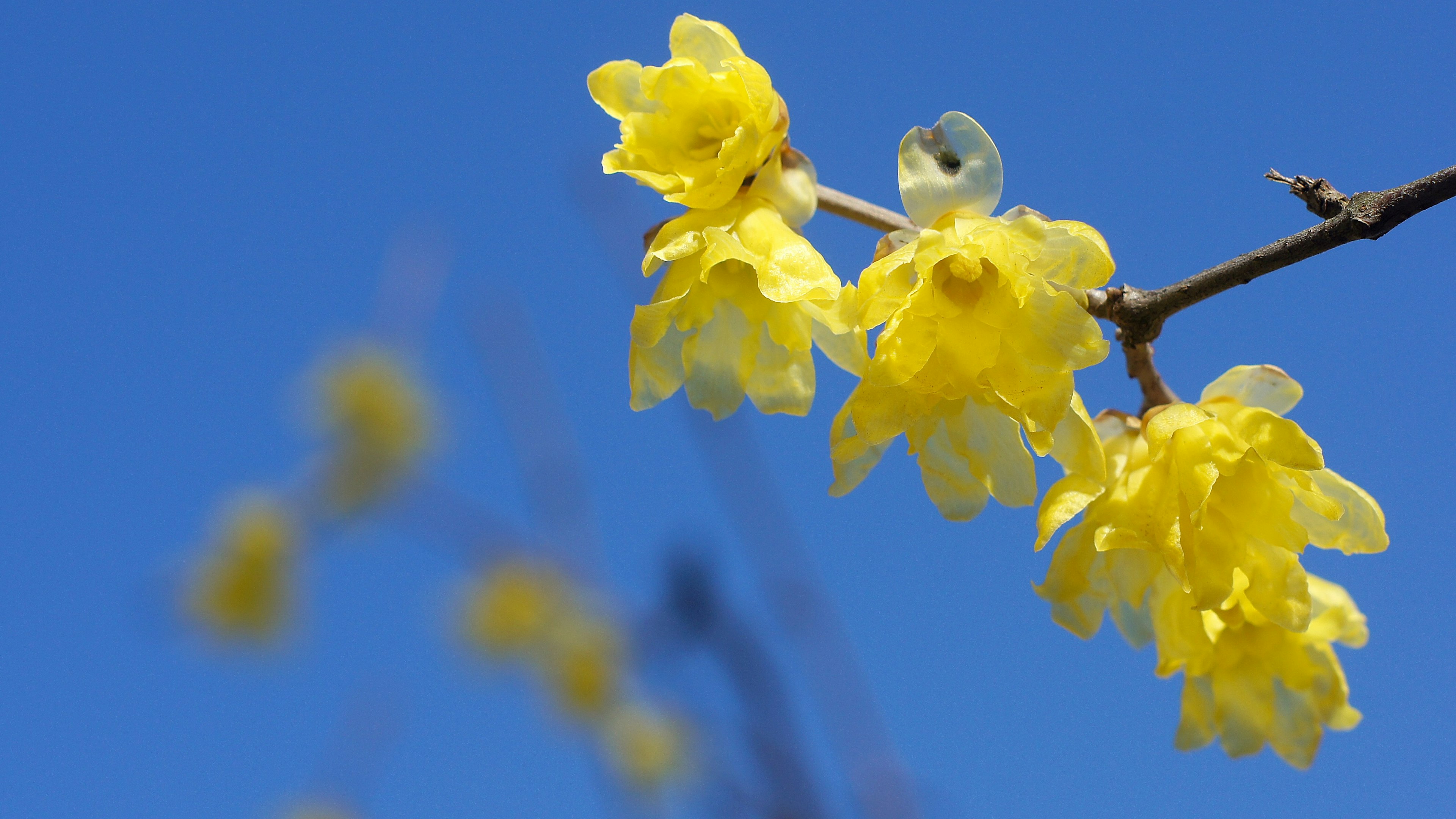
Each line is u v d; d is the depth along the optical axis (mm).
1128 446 433
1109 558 440
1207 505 428
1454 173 413
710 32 426
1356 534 431
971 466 428
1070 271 418
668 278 427
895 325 418
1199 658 442
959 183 423
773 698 473
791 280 420
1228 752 444
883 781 469
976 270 423
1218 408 432
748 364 430
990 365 419
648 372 430
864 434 424
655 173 426
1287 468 427
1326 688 442
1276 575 427
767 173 426
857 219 432
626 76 430
